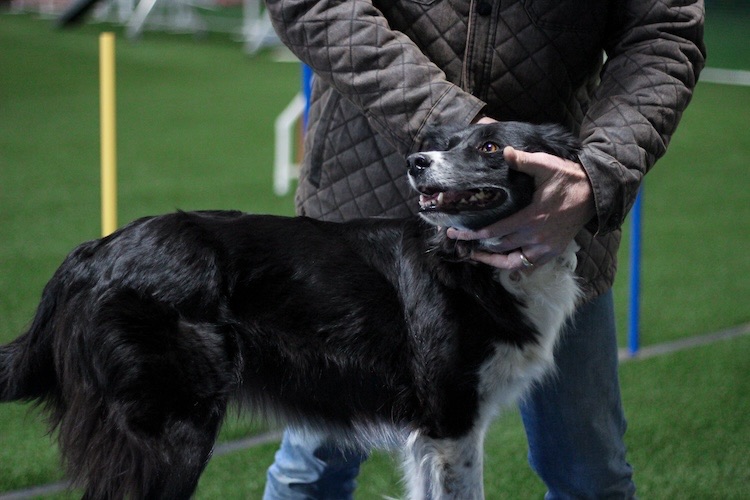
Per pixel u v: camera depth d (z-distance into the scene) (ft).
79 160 39.58
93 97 55.36
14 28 86.63
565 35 10.38
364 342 11.02
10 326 21.16
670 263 28.19
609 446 11.50
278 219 11.33
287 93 59.93
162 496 10.27
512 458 16.22
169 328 10.39
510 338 10.58
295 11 9.93
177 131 46.70
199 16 109.40
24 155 40.22
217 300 10.66
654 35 10.11
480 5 10.23
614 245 11.40
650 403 18.44
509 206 9.67
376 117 9.80
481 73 10.39
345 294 11.00
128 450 10.30
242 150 42.60
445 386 10.72
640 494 14.96
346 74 9.78
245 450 16.30
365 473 15.64
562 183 8.96
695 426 17.43
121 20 98.73
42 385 11.27
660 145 9.70
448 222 9.74
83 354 10.59
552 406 11.27
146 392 10.28
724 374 19.89
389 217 11.30
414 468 11.22
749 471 15.71
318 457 12.40
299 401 11.36
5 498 14.30
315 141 11.60
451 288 10.55
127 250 10.68
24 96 54.95
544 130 9.80
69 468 10.96
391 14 10.50
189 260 10.62
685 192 37.29
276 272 11.01
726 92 64.28
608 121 9.60
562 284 10.57
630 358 20.92
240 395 11.27
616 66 10.19
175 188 35.22
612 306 11.58
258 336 10.98
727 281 26.50
